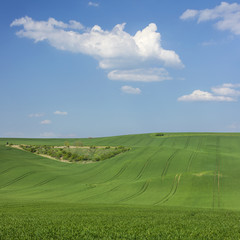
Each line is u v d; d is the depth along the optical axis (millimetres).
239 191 61375
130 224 24172
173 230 22172
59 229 21562
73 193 66188
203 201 55062
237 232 22062
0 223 23625
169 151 104125
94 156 116438
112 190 66875
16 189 72750
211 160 91000
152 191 64062
